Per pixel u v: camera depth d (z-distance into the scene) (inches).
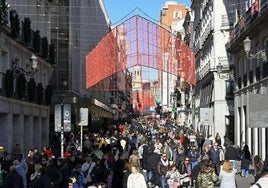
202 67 2234.3
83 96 2004.2
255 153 1267.2
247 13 1291.8
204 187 540.1
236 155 898.7
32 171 637.9
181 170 740.7
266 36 1136.2
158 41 1398.9
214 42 1846.7
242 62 1449.3
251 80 1309.1
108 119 2881.4
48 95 1298.0
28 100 1103.0
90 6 2306.8
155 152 797.9
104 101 2886.3
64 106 818.2
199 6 2413.9
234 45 1444.4
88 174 650.8
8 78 933.8
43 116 1290.6
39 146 1236.5
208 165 544.4
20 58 1069.1
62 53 1781.5
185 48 1450.5
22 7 1133.1
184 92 3275.1
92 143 1116.5
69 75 1781.5
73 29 1850.4
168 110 4357.8
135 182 534.9
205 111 1214.9
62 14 1770.4
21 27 1052.5
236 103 1546.5
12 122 1006.4
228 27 1814.7
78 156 690.2
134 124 2711.6
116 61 1406.3
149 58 1402.6
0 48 917.8
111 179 650.2
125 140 1139.9
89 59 1445.6
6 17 919.7
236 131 1535.4
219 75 1708.9
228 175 515.2
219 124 1819.6
